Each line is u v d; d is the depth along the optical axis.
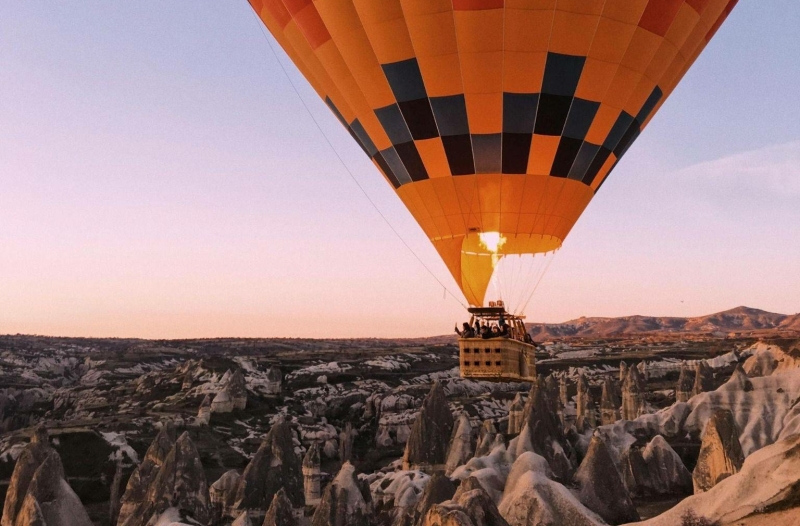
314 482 72.94
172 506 56.06
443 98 22.58
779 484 16.75
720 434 62.78
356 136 25.98
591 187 24.72
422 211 24.67
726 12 24.69
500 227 23.73
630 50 22.33
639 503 67.25
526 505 45.88
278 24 25.39
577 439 76.56
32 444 63.34
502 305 21.19
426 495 49.06
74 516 57.00
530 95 22.27
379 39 22.47
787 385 88.44
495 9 21.16
